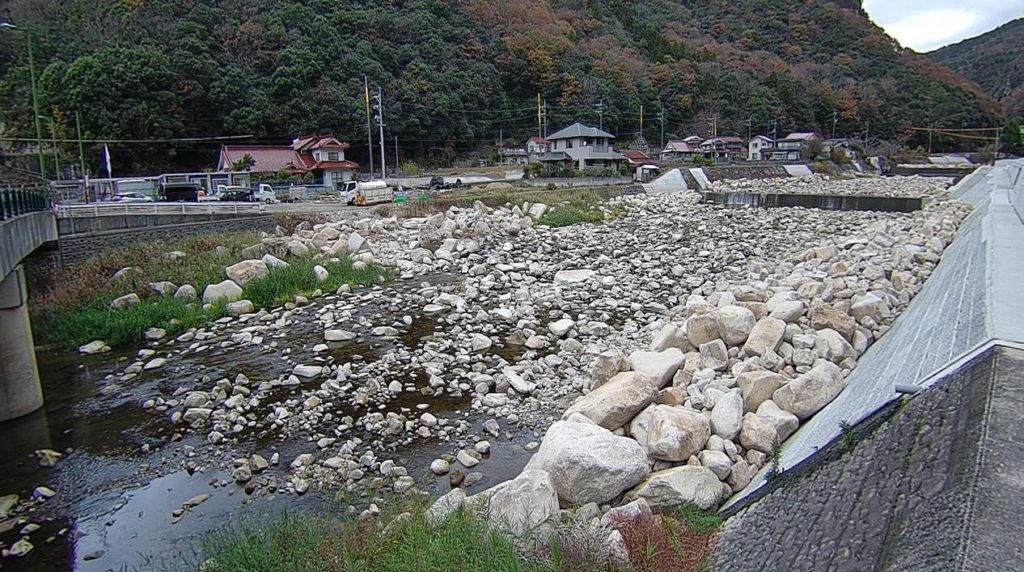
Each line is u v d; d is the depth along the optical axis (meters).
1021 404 4.89
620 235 30.95
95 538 7.73
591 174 56.41
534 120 75.12
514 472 8.90
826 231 32.25
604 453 6.99
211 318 17.02
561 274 22.05
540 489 6.40
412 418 10.79
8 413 11.20
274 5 62.53
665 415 7.82
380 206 33.09
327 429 10.46
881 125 101.38
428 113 62.44
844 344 10.25
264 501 8.37
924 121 102.19
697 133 89.50
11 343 11.20
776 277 18.89
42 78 46.03
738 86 96.88
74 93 44.81
